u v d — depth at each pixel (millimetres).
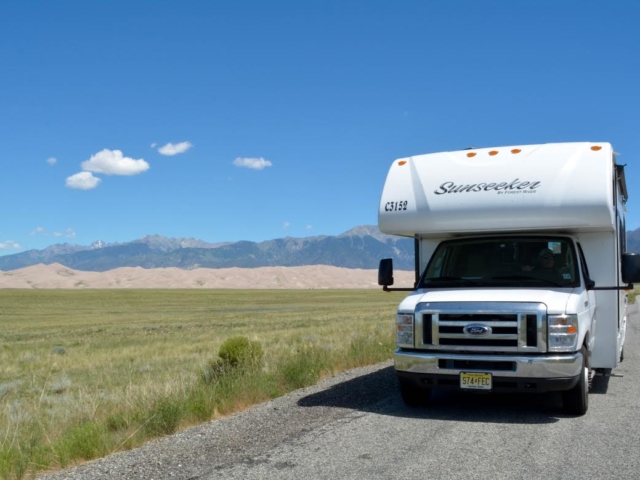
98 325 48062
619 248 10000
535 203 8180
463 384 7469
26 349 27094
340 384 10297
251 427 7422
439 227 8664
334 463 5852
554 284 8062
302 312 58562
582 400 7617
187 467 5887
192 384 10180
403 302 8133
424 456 6031
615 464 5715
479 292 7930
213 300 110188
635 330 21016
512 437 6730
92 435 6871
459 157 8906
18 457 6227
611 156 8359
